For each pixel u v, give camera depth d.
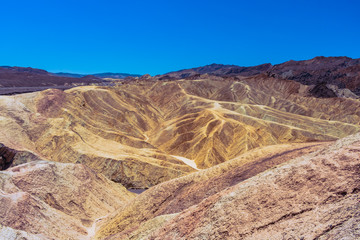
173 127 92.38
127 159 57.91
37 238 25.34
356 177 17.03
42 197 36.91
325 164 19.14
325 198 16.62
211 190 30.92
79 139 64.44
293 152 32.84
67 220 34.41
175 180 37.34
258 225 17.03
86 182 43.12
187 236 19.22
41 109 78.56
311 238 14.03
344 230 13.16
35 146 62.94
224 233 17.70
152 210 33.94
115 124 91.31
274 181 19.75
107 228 33.94
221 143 81.19
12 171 39.12
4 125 61.53
